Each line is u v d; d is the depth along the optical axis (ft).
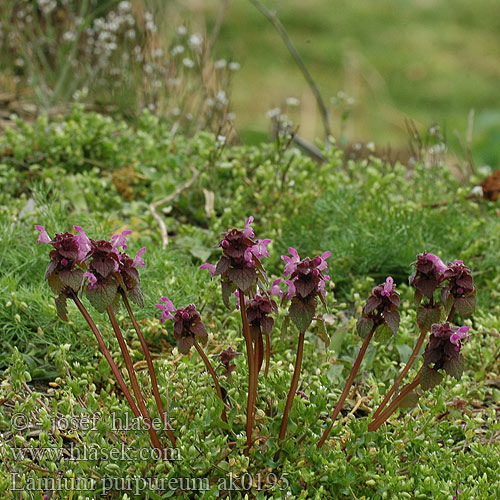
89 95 27.68
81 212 19.22
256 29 52.08
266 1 55.83
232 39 49.88
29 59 26.02
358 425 11.10
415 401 10.85
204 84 26.58
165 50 28.12
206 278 15.98
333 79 48.06
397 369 14.47
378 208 19.45
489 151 32.58
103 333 14.14
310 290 9.80
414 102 46.19
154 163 22.08
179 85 28.55
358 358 10.80
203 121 27.30
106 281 9.66
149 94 26.78
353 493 10.94
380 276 17.90
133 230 18.66
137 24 28.40
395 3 59.26
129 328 14.53
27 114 26.45
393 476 10.98
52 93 27.30
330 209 19.34
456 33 55.98
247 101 43.96
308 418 11.15
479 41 54.80
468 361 15.02
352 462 10.79
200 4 51.34
